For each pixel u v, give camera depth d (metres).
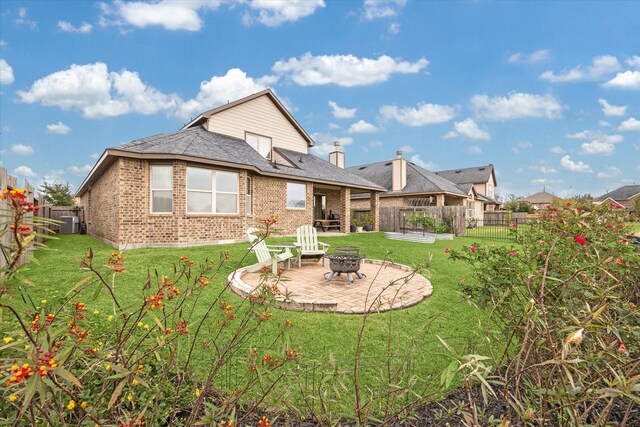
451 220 18.23
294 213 14.77
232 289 5.37
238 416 2.35
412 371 2.98
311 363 2.91
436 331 3.96
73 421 1.70
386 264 8.43
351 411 2.33
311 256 8.30
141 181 9.81
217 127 14.52
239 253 8.84
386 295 5.47
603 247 2.80
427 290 5.82
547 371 2.07
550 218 2.78
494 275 2.71
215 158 10.59
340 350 3.44
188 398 2.36
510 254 2.75
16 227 1.12
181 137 11.71
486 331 2.46
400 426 2.28
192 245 10.33
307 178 14.71
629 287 3.09
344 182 16.30
